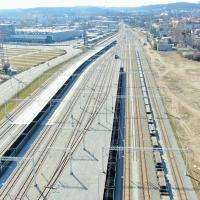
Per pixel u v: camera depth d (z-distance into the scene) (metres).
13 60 153.25
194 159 60.56
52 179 51.56
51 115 79.19
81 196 46.78
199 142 67.81
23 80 110.62
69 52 174.88
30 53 174.75
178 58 156.38
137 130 72.69
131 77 121.00
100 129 70.00
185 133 72.19
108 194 49.25
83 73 122.19
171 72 128.12
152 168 56.44
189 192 50.44
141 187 51.00
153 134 70.69
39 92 95.50
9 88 100.81
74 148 61.34
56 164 56.12
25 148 63.00
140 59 155.62
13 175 53.53
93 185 49.38
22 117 75.75
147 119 79.38
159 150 62.69
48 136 67.69
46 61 147.00
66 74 116.50
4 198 47.66
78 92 97.56
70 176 51.94
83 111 81.25
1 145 62.44
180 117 81.56
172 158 60.78
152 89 105.19
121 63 143.12
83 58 150.75
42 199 46.69
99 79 112.88
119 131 72.19
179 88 106.31
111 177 53.91
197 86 108.31
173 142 67.38
